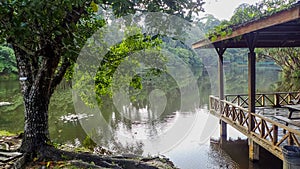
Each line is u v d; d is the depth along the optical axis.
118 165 3.79
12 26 2.19
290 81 17.66
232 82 19.38
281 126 4.30
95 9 2.68
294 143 4.11
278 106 8.22
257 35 5.12
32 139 3.66
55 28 2.56
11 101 12.42
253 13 4.15
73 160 3.55
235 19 4.54
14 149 3.74
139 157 4.34
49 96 3.82
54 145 4.05
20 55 3.61
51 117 9.17
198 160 5.41
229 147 6.14
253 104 5.39
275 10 3.45
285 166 3.19
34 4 1.96
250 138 5.34
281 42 7.15
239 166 5.10
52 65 3.50
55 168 3.31
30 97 3.64
